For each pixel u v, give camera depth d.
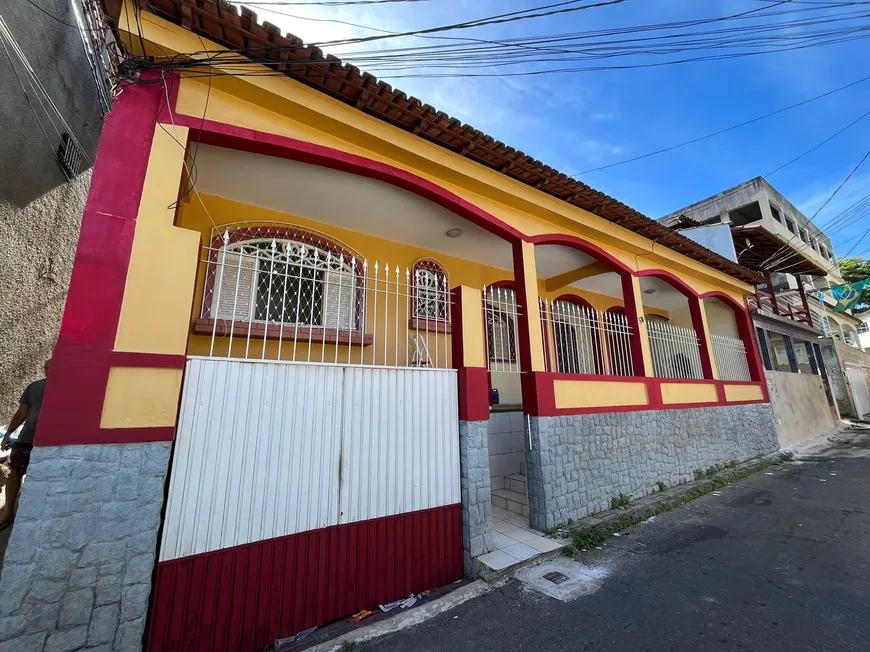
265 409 3.00
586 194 5.84
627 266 7.13
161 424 2.60
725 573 3.76
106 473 2.42
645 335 6.99
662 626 2.95
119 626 2.32
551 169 5.22
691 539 4.61
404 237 6.44
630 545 4.48
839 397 15.89
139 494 2.48
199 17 3.14
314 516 3.09
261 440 2.95
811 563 3.90
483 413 4.26
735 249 12.56
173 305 2.79
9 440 4.11
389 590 3.37
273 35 3.33
